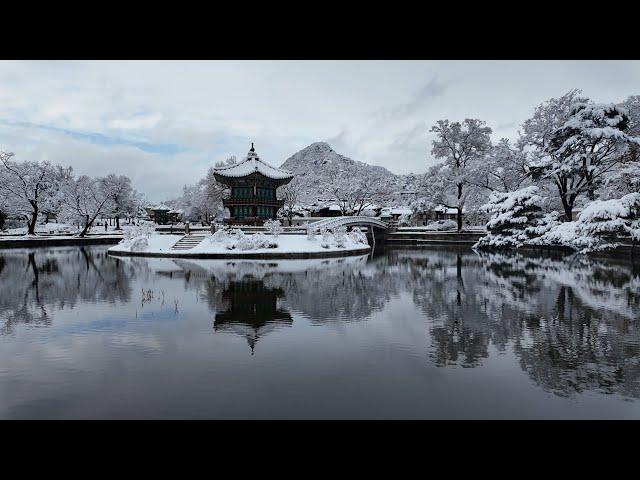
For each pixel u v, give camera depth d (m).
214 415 7.38
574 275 25.25
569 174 40.78
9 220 75.81
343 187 92.31
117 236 66.38
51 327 13.45
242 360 10.22
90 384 8.74
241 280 24.11
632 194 30.67
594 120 40.00
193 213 93.00
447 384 8.70
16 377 9.14
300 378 9.05
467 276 25.91
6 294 19.53
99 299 18.25
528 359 10.20
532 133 50.31
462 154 64.62
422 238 63.81
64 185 69.31
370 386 8.60
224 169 56.66
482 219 60.25
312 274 27.06
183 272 27.83
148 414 7.43
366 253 47.09
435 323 13.88
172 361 10.16
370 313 15.47
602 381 8.80
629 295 18.41
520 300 17.73
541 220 41.81
